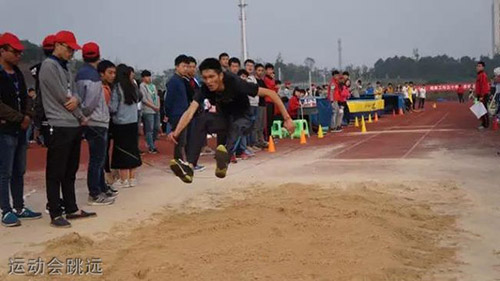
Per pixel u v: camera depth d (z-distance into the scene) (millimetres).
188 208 6348
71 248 4773
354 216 5379
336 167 8820
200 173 8750
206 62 5105
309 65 37156
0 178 5660
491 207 5840
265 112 12109
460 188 6773
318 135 14805
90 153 6605
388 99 26891
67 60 5758
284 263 4086
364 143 12508
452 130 14875
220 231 5062
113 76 7277
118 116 7453
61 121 5609
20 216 6016
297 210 5664
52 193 5656
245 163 9797
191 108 5363
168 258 4281
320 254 4266
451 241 4738
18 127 5645
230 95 5238
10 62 5574
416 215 5559
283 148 12266
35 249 4859
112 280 3971
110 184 7820
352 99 22250
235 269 3986
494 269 4051
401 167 8492
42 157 13164
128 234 5309
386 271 3934
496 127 14359
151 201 6793
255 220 5340
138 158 7723
